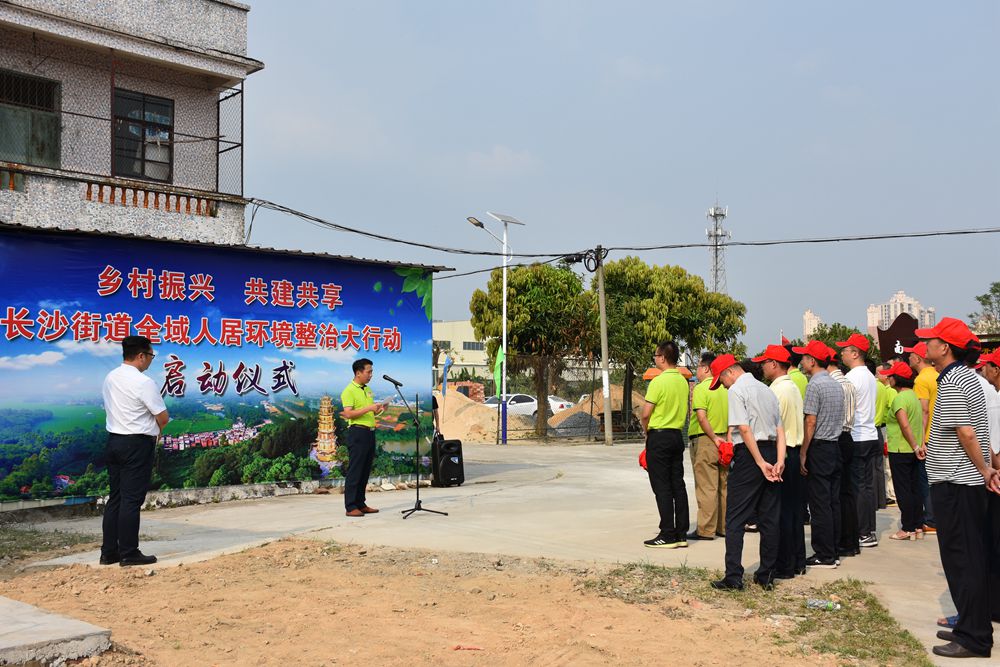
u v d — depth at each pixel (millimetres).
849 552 9242
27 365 12141
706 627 6590
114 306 12953
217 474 13875
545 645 6105
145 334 13234
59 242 12492
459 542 9812
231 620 6621
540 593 7504
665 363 9602
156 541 9969
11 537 10281
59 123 16578
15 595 7309
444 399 33312
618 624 6637
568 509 12523
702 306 39438
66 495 12344
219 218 17656
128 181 16391
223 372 14047
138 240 13148
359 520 11484
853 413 9344
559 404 36094
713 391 9898
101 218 16156
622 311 36312
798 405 8219
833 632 6492
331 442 15242
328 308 15359
